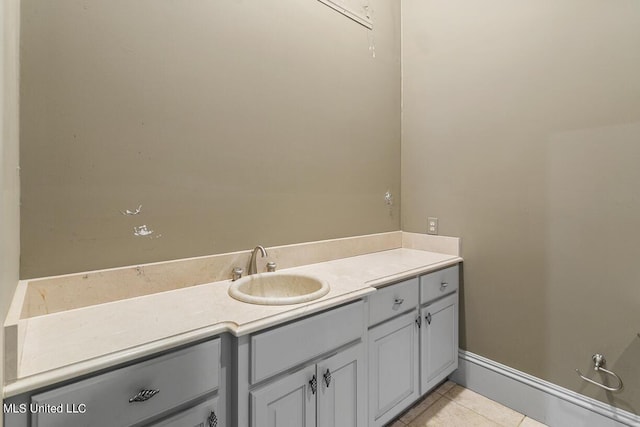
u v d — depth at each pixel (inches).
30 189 41.0
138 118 49.0
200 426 37.5
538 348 67.9
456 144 80.9
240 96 60.1
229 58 58.5
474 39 77.1
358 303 53.0
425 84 87.4
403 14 92.7
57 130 42.7
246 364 39.7
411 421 67.3
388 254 83.4
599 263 59.9
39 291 41.3
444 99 83.2
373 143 85.6
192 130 54.4
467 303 79.4
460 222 80.5
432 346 71.2
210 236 57.0
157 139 50.9
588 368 61.4
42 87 41.5
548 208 66.0
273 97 64.9
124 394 32.1
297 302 46.2
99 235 46.2
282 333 42.5
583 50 60.9
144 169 49.8
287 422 43.6
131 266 48.7
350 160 80.1
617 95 57.3
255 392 40.3
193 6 54.2
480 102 76.2
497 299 74.0
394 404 62.0
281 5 66.0
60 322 39.4
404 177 93.1
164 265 51.6
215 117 57.0
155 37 50.4
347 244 78.8
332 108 75.8
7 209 30.7
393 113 90.9
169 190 52.3
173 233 52.9
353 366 52.6
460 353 80.6
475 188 77.5
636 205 55.7
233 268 59.4
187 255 54.5
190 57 53.9
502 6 72.3
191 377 36.5
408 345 65.2
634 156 55.8
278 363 42.2
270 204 65.1
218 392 39.3
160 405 34.3
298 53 68.9
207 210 56.6
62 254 43.4
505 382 72.4
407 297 64.9
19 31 39.4
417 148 89.6
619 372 57.9
